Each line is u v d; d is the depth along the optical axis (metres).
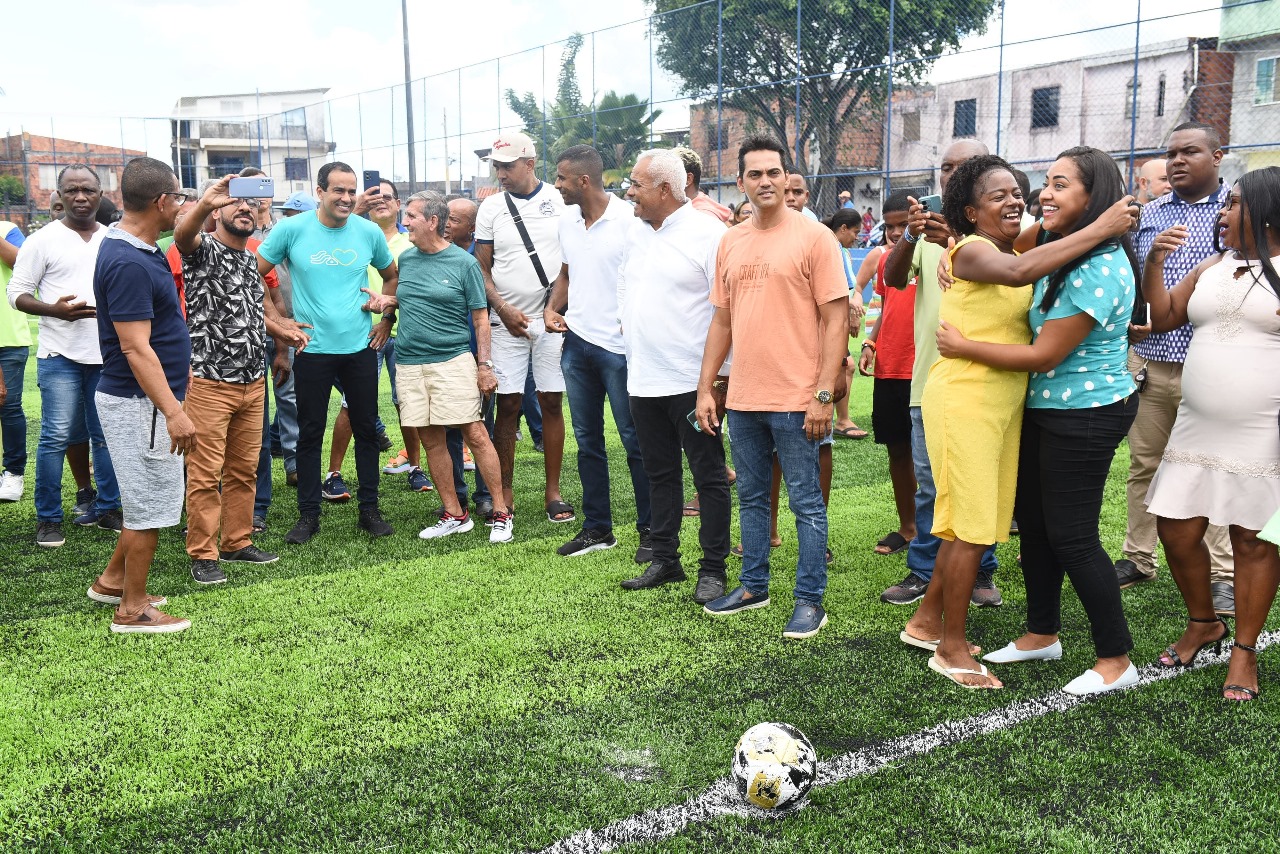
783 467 3.81
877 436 4.83
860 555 4.83
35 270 5.02
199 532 4.47
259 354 4.61
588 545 4.95
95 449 5.36
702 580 4.23
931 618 3.60
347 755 2.87
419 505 5.98
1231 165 16.80
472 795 2.65
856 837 2.45
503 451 5.48
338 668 3.50
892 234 4.77
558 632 3.84
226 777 2.76
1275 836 2.43
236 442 4.68
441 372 5.08
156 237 3.74
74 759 2.86
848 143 15.99
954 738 2.94
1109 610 3.22
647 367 4.20
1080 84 17.25
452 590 4.36
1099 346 3.11
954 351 3.17
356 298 5.14
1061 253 2.91
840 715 3.09
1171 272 4.29
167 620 3.89
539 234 5.32
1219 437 3.22
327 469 6.96
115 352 3.68
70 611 4.11
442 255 5.07
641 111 17.44
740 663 3.51
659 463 4.36
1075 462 3.14
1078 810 2.55
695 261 4.09
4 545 5.12
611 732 3.00
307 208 6.61
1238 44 16.44
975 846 2.41
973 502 3.21
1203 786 2.66
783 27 15.68
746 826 2.51
